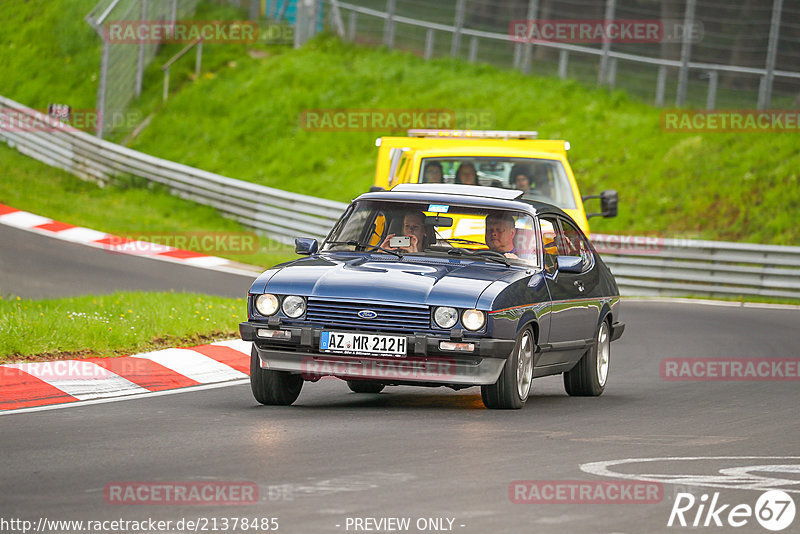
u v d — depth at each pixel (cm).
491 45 14838
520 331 3756
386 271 3781
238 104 14425
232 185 11525
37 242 9112
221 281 7994
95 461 2847
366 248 4088
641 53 13675
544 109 13475
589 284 4375
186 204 11831
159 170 12144
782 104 12362
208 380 4488
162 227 10731
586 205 11675
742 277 9194
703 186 11481
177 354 4772
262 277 3828
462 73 14538
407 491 2536
